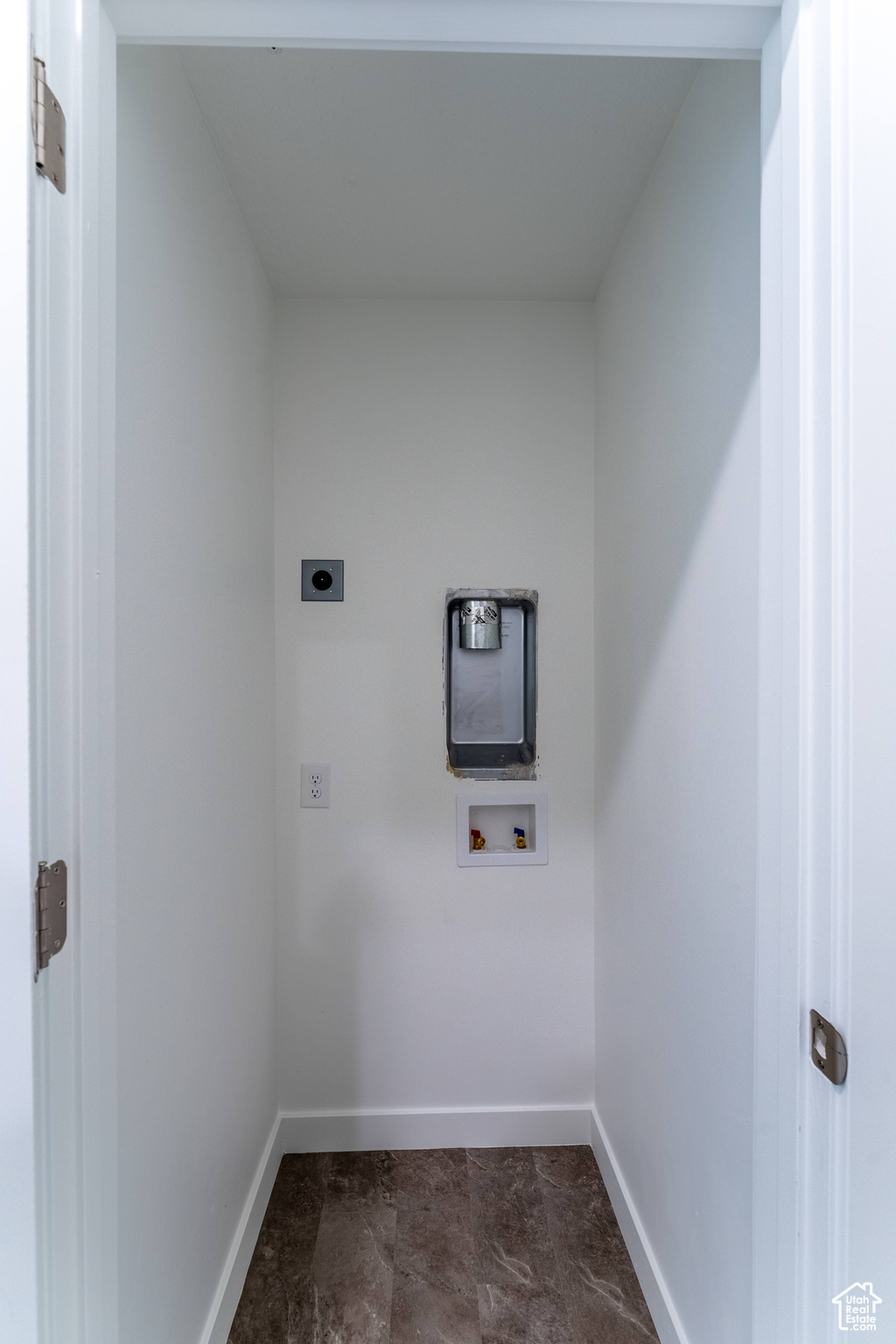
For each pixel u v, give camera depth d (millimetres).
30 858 542
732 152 906
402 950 1677
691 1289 1058
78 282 587
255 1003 1420
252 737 1411
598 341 1633
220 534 1185
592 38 668
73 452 587
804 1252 628
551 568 1687
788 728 637
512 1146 1679
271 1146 1555
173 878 949
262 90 1039
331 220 1361
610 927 1543
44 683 556
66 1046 585
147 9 629
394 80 1021
